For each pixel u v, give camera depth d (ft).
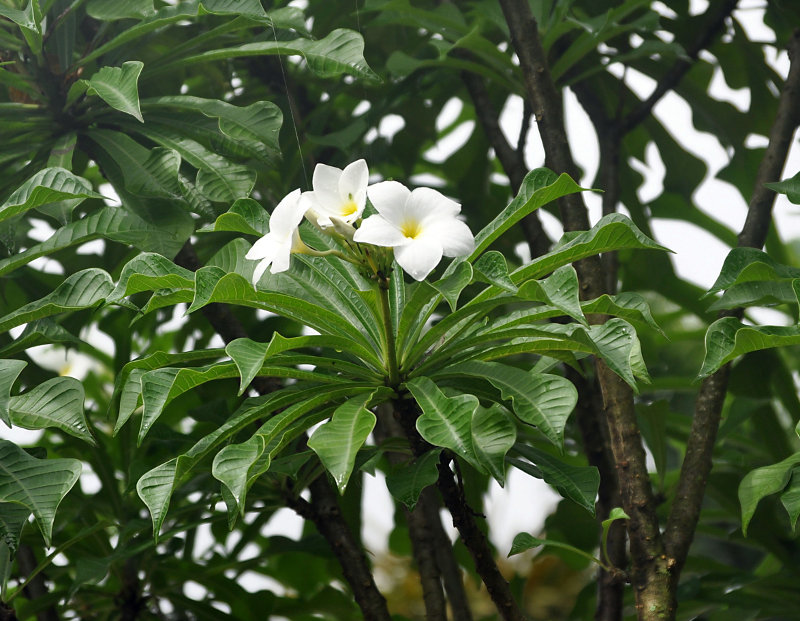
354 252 6.27
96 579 7.20
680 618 8.38
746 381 8.25
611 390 7.06
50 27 7.45
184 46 7.31
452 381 6.68
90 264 8.12
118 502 7.93
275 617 8.86
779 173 7.48
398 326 6.47
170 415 8.81
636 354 6.33
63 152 7.24
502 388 6.40
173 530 7.32
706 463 7.05
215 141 7.27
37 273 8.11
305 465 7.32
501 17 8.01
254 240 8.26
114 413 8.15
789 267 6.53
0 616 6.84
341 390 6.40
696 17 8.76
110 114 7.45
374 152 8.89
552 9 8.09
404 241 6.08
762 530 8.15
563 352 6.56
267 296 6.25
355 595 7.40
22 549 7.79
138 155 7.23
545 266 6.35
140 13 7.18
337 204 6.25
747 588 8.21
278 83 8.76
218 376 6.31
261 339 8.27
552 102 7.46
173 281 6.29
